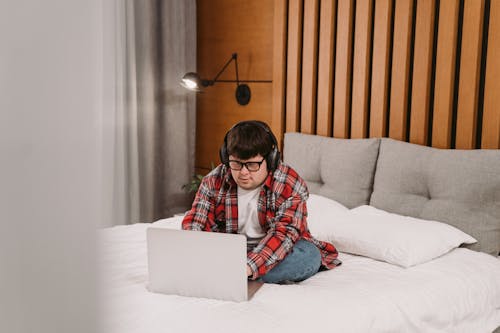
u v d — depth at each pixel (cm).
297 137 308
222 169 196
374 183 266
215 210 197
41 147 18
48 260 19
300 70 322
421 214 241
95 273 20
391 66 283
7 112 17
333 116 311
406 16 266
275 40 325
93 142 19
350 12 291
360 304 163
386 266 201
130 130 347
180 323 145
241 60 360
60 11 18
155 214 372
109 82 324
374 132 285
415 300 174
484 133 243
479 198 225
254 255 172
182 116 376
